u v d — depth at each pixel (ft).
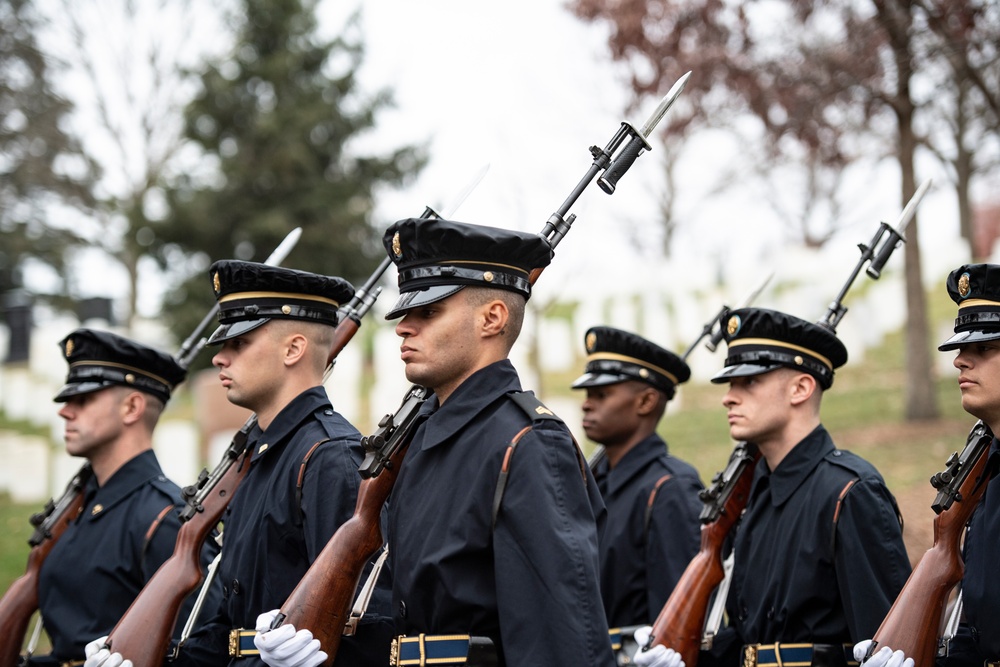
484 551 11.18
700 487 18.67
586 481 11.91
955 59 33.24
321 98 72.43
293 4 73.20
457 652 11.14
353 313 15.98
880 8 32.12
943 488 12.23
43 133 91.76
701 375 51.80
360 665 13.00
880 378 47.93
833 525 13.85
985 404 12.42
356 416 51.88
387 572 13.55
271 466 14.26
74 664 16.58
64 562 16.88
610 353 19.33
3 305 102.01
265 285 14.57
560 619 10.50
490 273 11.72
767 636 14.46
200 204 70.33
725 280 63.72
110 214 91.30
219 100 72.64
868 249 16.24
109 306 69.46
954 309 55.06
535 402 11.62
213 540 15.96
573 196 12.55
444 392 12.00
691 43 41.27
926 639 11.88
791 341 14.87
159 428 44.34
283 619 11.89
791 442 14.79
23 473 46.03
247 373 14.51
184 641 14.48
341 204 70.74
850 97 37.42
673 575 17.76
